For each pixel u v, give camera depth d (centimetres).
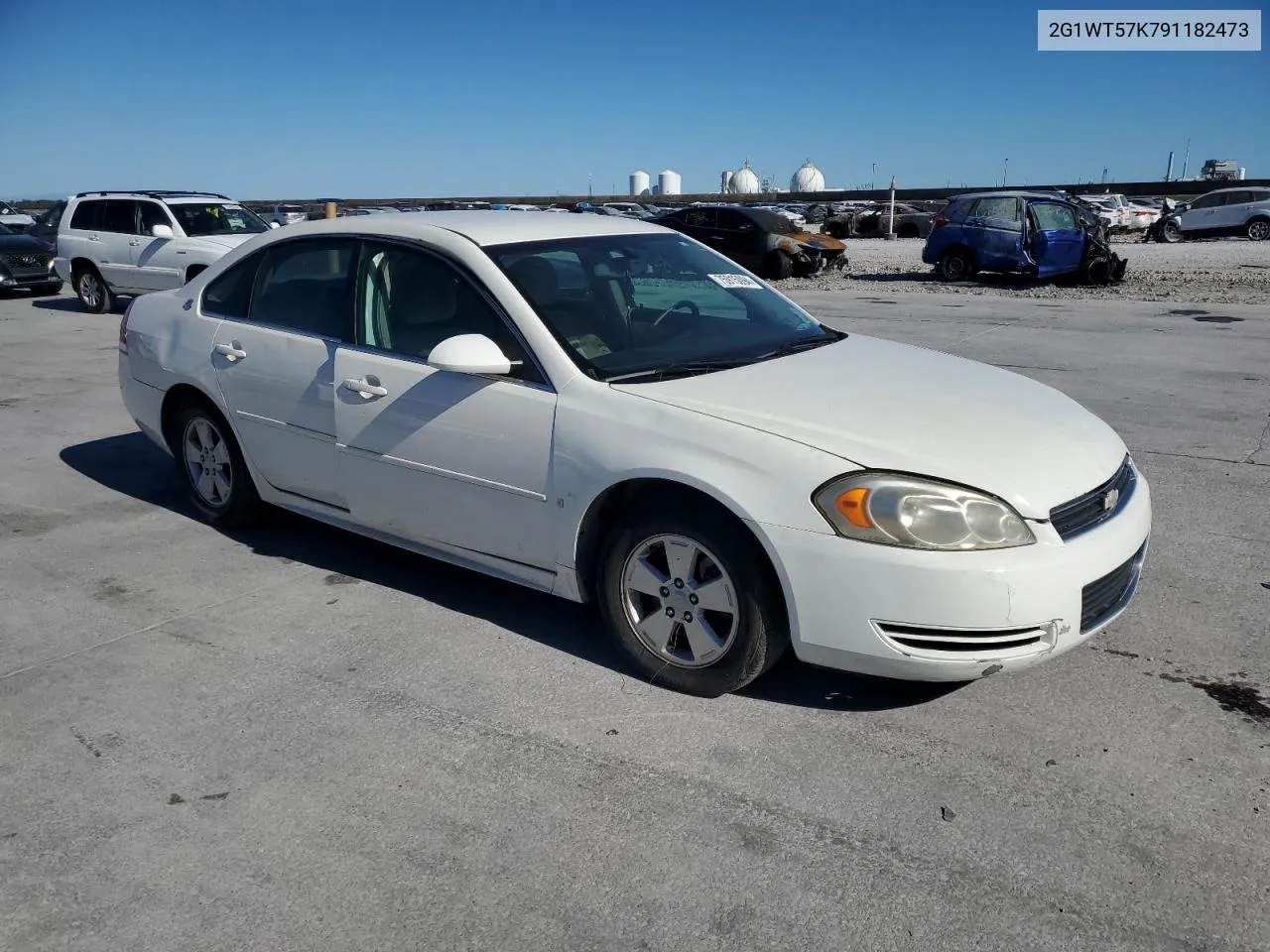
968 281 1984
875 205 5525
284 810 310
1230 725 345
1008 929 256
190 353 527
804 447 337
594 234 461
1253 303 1459
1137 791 309
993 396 394
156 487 637
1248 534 523
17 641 425
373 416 435
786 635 350
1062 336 1176
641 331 418
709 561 355
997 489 327
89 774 330
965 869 278
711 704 365
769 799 310
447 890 275
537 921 263
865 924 259
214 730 354
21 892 278
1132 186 8094
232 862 288
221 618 443
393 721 358
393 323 438
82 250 1555
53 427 793
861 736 343
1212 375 930
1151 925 256
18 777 329
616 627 382
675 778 321
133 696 378
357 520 463
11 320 1470
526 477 389
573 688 378
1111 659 391
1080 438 372
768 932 257
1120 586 356
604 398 374
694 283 462
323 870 284
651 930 259
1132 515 360
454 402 407
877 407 366
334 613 446
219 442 538
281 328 485
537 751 338
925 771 322
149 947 257
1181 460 659
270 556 514
